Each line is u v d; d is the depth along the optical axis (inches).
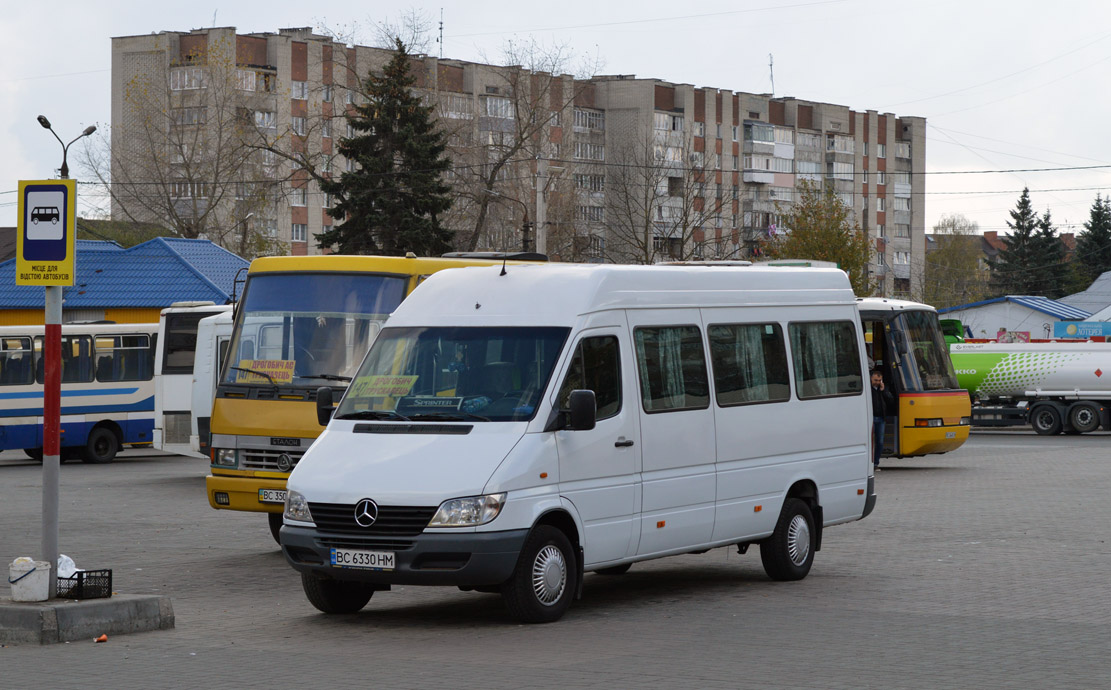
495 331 433.1
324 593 434.0
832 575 530.3
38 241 399.5
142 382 1368.1
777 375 507.2
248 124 2474.2
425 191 2273.6
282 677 332.8
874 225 4626.0
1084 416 1616.6
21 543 661.9
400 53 2301.9
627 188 3257.9
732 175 4128.9
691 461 462.6
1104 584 502.6
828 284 544.7
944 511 786.2
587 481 421.7
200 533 711.1
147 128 2465.6
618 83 3929.6
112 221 2640.3
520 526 395.9
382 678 331.0
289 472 560.7
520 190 2546.8
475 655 362.3
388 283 575.8
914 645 376.5
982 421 1670.8
